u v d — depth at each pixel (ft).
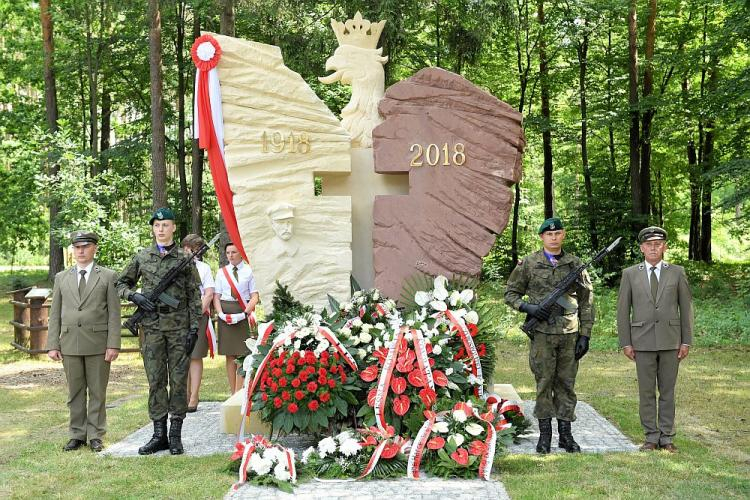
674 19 76.18
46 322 40.88
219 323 27.09
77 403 21.99
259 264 23.73
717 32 63.62
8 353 42.09
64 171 46.88
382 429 19.06
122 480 18.17
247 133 23.89
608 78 76.95
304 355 19.56
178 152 75.15
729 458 20.04
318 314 21.11
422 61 63.87
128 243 44.60
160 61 52.39
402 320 21.03
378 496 16.63
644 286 21.09
